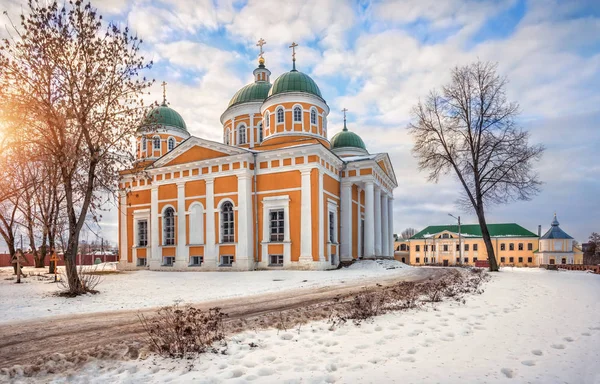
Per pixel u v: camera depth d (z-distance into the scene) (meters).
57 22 15.66
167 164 33.19
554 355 6.33
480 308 10.42
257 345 7.32
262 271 26.31
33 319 10.56
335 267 29.73
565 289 14.83
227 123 39.53
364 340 7.41
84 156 17.42
